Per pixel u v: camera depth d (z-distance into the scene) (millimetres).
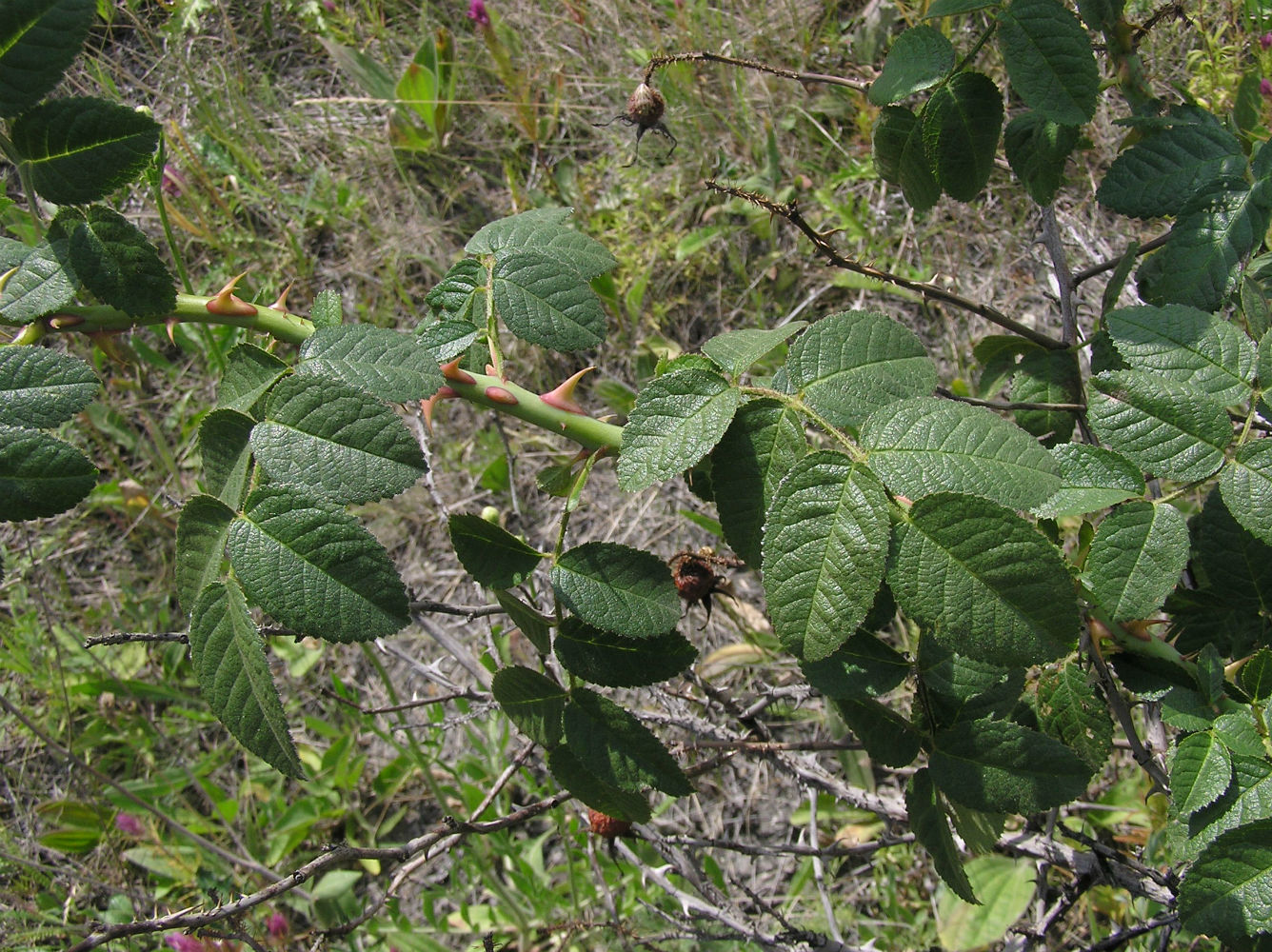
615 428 379
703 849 669
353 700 744
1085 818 611
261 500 317
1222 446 372
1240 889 348
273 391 328
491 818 674
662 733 658
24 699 780
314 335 350
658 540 783
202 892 689
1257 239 417
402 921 676
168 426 843
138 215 897
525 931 647
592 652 371
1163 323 390
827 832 678
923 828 390
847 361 357
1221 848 349
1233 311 486
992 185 820
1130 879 470
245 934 438
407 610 315
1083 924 599
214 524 321
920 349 360
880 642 385
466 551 365
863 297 823
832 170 866
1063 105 404
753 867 680
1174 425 375
